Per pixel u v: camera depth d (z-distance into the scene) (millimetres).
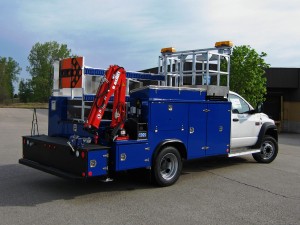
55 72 8188
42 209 5969
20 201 6395
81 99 7340
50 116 8172
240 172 9281
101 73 7520
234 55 17984
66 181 7906
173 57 10125
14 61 110062
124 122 6996
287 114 24734
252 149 10141
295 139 19406
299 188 7742
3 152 11664
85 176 6324
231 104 9047
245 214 5938
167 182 7594
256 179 8516
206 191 7332
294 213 6047
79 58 7293
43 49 90438
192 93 8117
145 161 7238
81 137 6918
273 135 11086
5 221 5367
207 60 8820
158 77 9789
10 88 107062
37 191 7074
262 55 18375
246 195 7090
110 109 7129
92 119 6711
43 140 7391
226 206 6340
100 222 5406
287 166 10266
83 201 6473
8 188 7270
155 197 6816
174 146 7910
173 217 5699
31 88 94812
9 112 45125
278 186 7879
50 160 7176
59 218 5543
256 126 10195
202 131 8352
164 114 7531
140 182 7949
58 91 8109
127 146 6930
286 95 24859
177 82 10258
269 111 25078
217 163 10508
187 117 7996
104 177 6754
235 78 17828
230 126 9055
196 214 5875
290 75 23625
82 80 7199
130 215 5754
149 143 7285
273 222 5594
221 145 8859
